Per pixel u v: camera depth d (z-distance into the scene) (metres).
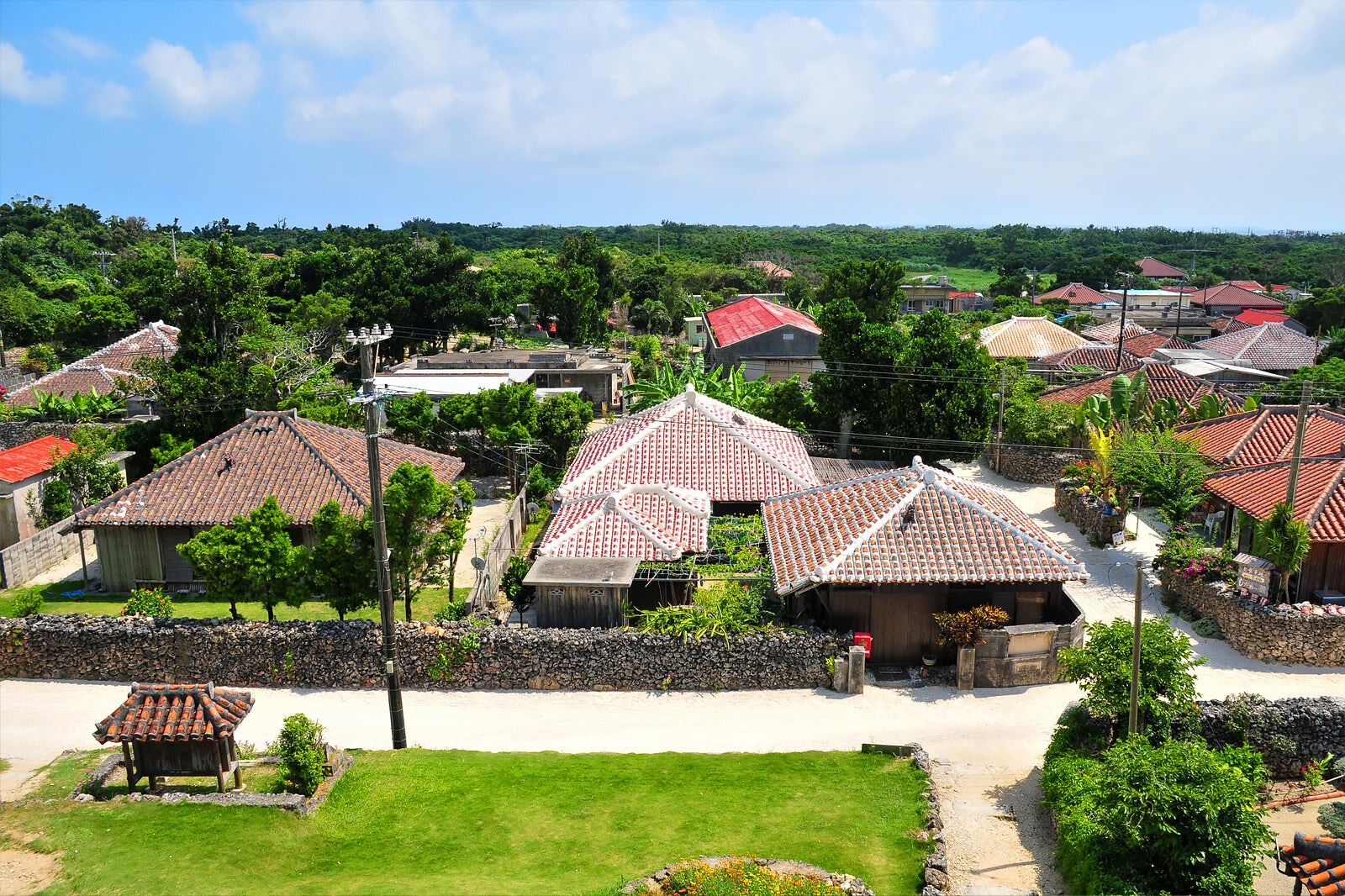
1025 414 46.44
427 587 32.16
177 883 15.45
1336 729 20.98
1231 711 20.88
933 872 15.80
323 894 15.15
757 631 25.06
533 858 16.52
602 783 19.61
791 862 16.02
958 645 24.86
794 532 28.72
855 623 26.00
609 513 29.98
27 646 25.61
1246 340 68.31
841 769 20.31
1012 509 29.64
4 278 99.44
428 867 16.23
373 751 21.00
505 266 127.88
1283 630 25.75
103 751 21.38
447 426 44.69
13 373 70.56
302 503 30.86
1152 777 15.66
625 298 111.19
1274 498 29.80
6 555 32.59
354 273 86.06
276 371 45.81
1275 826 19.14
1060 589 26.28
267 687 25.25
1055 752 19.84
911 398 40.97
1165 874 15.60
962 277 181.75
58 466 37.69
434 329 84.12
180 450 36.06
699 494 32.50
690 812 18.30
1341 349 69.06
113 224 139.50
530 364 65.06
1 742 22.12
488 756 20.88
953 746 22.02
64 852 16.23
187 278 43.34
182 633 25.23
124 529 31.59
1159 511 35.25
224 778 19.12
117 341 71.44
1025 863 17.06
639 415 39.25
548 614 26.64
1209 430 40.44
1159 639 20.02
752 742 22.11
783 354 65.94
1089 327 100.25
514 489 44.28
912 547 25.72
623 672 24.89
